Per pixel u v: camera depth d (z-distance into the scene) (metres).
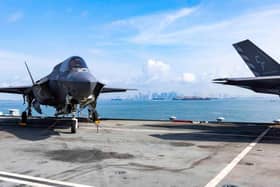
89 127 15.37
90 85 11.29
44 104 15.15
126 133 12.72
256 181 5.24
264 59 19.05
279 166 6.41
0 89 16.61
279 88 17.16
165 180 5.31
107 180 5.32
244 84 17.75
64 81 12.23
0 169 6.13
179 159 7.17
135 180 5.31
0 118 22.77
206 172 5.89
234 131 13.73
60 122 18.05
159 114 62.41
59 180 5.32
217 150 8.50
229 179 5.37
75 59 12.85
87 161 6.92
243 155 7.73
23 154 7.78
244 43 20.14
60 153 7.93
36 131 13.30
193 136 11.77
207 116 50.84
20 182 5.21
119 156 7.53
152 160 7.05
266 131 13.82
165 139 10.84
